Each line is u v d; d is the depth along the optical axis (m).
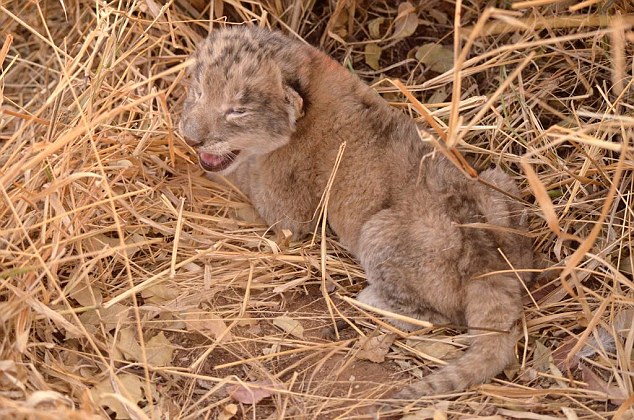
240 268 1.02
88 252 0.97
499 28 1.09
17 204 0.95
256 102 1.01
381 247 0.98
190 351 0.96
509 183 1.00
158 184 1.06
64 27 1.21
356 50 1.18
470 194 0.97
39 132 1.05
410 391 0.92
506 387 0.92
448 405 0.91
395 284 0.98
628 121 0.96
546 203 0.87
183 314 0.97
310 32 1.17
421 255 0.96
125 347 0.94
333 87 1.03
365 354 0.96
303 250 1.03
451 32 1.15
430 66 1.14
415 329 0.97
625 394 0.91
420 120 1.08
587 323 0.96
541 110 1.09
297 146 1.04
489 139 1.08
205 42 1.04
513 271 0.94
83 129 0.92
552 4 1.08
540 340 0.96
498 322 0.94
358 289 1.02
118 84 1.07
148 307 0.96
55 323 0.93
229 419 0.91
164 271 0.97
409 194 0.99
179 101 1.12
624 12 1.04
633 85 1.04
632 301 0.93
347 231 1.03
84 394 0.88
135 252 1.01
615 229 1.01
